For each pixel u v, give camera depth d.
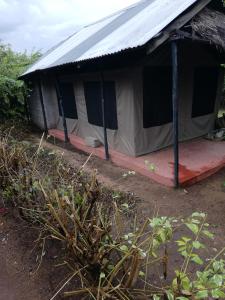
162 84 5.79
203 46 5.83
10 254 2.90
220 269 1.64
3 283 2.55
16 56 13.79
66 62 6.11
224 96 8.99
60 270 2.61
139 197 4.24
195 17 4.39
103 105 5.88
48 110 9.35
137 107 5.50
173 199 4.17
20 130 9.20
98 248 2.06
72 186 2.57
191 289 1.58
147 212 3.77
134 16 6.26
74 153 6.83
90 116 7.06
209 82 6.79
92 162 6.04
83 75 6.82
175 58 4.10
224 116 7.56
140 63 5.16
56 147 7.48
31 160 3.60
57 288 2.42
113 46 4.88
